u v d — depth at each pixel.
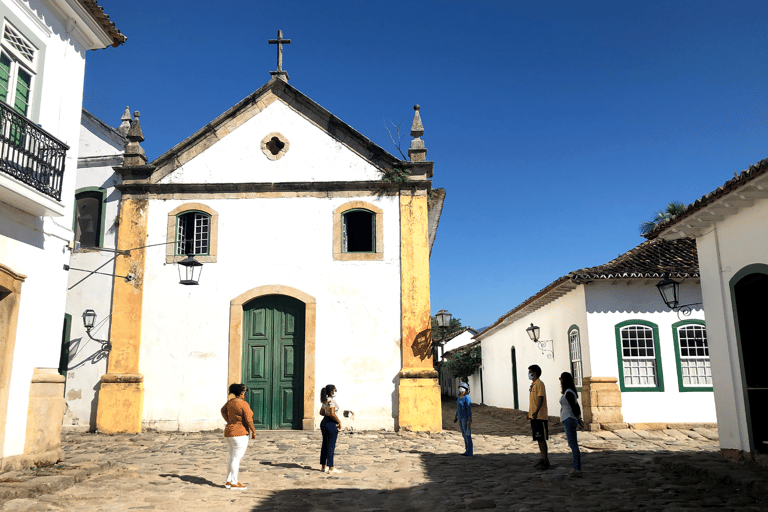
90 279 14.41
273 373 14.02
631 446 11.98
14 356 7.99
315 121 15.08
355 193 14.66
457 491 7.58
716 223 9.28
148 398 13.77
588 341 14.75
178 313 14.14
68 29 9.27
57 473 7.84
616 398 14.34
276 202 14.64
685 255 15.66
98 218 14.83
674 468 8.75
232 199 14.66
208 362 13.90
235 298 14.17
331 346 13.90
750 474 7.59
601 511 6.37
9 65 7.99
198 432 13.53
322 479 8.43
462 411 10.76
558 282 15.29
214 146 15.00
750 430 8.38
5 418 7.77
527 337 21.22
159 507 6.67
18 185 7.47
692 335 14.84
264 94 15.20
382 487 7.94
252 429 7.99
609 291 15.03
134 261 14.40
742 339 8.62
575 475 8.47
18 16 8.08
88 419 13.73
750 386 8.48
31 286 8.36
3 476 7.39
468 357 33.84
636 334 14.88
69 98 9.27
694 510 6.31
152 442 12.20
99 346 14.03
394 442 12.15
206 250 14.61
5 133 7.52
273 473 8.84
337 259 14.32
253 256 14.38
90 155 15.24
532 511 6.39
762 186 7.55
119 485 7.76
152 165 14.77
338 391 13.69
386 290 14.17
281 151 14.93
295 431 13.41
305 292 14.16
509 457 10.51
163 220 14.62
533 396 9.38
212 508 6.70
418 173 14.66
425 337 13.81
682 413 14.38
